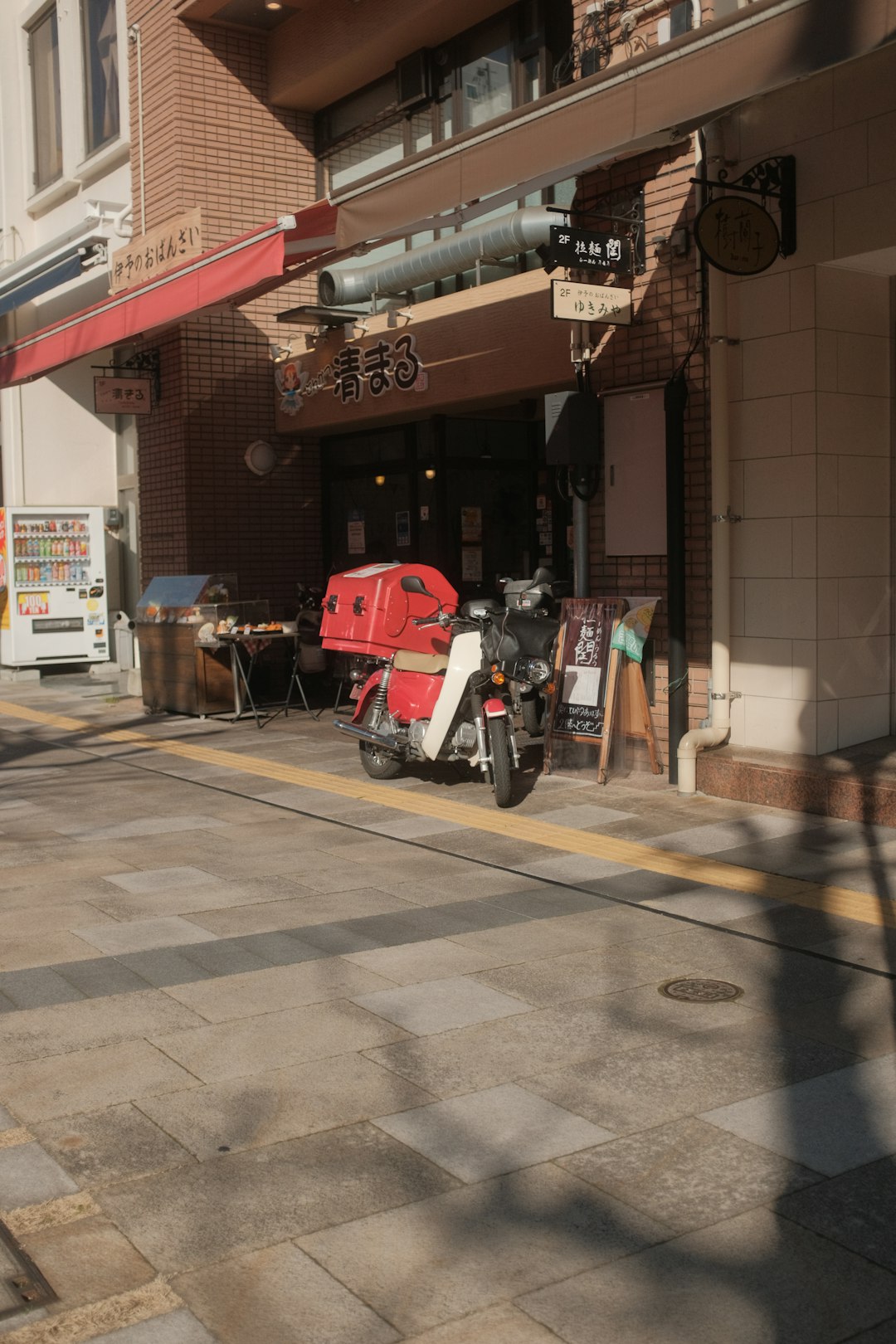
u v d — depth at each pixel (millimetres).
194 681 12227
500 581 9500
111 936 5406
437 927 5520
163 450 14164
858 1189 3287
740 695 8273
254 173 14039
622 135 6371
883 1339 2691
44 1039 4281
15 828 7609
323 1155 3477
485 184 7141
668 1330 2721
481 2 11211
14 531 16312
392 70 13008
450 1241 3055
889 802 7074
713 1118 3680
